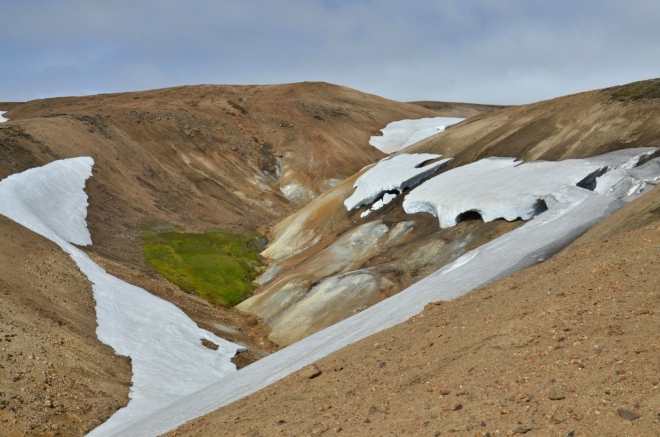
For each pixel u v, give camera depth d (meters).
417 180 58.22
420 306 24.73
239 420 16.20
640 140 45.31
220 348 38.62
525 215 42.16
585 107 53.88
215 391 25.25
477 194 47.06
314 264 52.22
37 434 22.11
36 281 34.12
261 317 47.47
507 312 15.43
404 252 47.34
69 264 40.06
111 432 23.78
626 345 11.25
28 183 50.94
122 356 31.84
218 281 53.72
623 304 13.04
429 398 12.41
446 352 14.57
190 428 17.73
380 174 62.47
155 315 39.53
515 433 9.91
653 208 24.16
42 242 40.91
